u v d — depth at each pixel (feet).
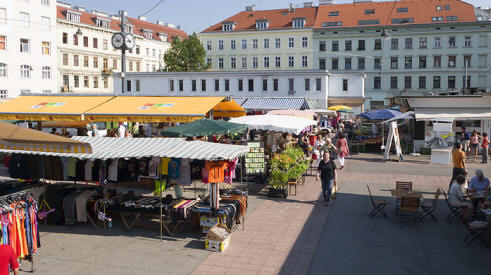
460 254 28.07
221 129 45.83
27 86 155.43
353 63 210.38
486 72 195.31
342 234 32.24
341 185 51.24
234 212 32.40
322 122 131.44
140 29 234.17
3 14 146.20
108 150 32.24
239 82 166.81
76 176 34.88
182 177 33.47
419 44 202.28
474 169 63.00
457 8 203.62
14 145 28.63
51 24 163.63
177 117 52.03
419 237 31.60
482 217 34.37
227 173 34.68
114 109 56.13
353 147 86.53
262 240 30.86
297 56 216.74
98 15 220.84
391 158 75.77
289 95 162.40
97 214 33.60
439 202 42.73
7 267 19.49
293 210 39.32
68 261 26.55
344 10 219.82
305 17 222.28
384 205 36.78
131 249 28.81
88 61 198.70
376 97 208.74
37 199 33.30
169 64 199.93
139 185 47.65
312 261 26.78
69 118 55.93
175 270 25.22
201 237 31.53
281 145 63.26
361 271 25.27
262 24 222.28
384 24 206.80
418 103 73.10
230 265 26.08
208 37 227.61
